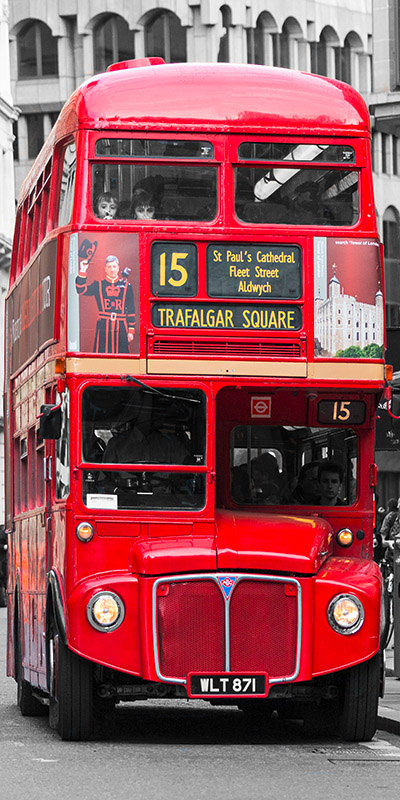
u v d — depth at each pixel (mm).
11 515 18219
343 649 12836
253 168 13469
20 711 17188
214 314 13320
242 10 68812
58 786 10781
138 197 13344
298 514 13883
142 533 13195
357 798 10203
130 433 13266
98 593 12805
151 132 13398
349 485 13969
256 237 13375
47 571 14250
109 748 12977
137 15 71500
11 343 18578
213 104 13523
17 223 18594
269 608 12797
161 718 16016
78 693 13203
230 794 10336
